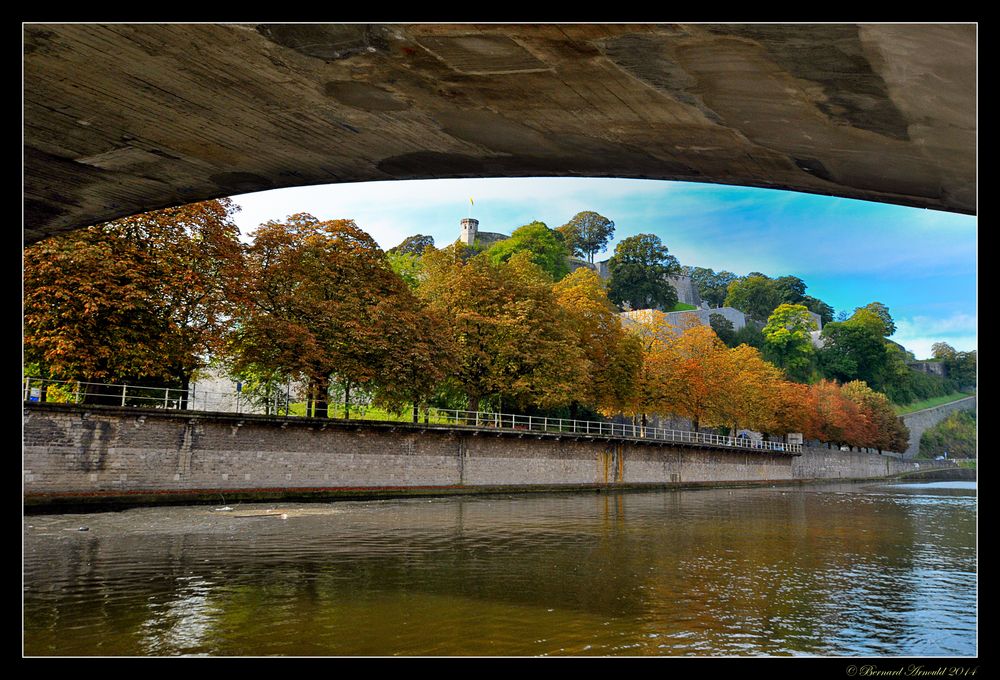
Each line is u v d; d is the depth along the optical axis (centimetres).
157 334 3206
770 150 1277
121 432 2961
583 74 1095
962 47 810
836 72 946
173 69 1189
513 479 4866
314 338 3797
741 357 8881
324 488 3684
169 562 1773
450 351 4566
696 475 6856
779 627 1274
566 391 5166
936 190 1302
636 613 1349
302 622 1245
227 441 3347
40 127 1397
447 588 1534
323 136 1425
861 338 14375
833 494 6012
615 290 13562
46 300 2911
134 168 1582
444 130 1373
